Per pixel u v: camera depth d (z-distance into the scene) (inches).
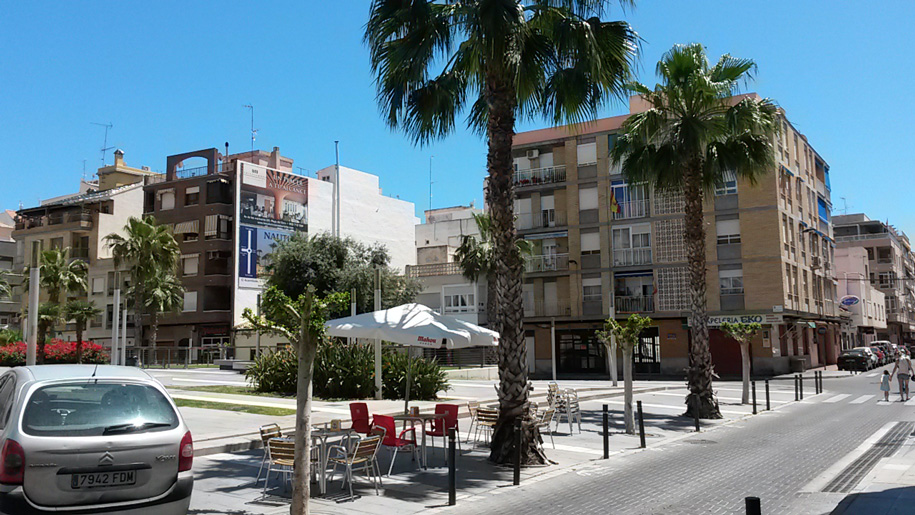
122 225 2267.5
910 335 3722.9
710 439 553.9
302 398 274.7
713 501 327.3
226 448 470.0
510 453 434.6
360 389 807.1
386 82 480.4
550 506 320.5
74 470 225.6
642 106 1701.5
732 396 975.0
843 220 3459.6
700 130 710.5
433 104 508.4
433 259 2236.7
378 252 1809.8
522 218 1820.9
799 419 690.8
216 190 2012.8
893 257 3169.3
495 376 1395.2
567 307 1731.1
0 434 230.5
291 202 2137.1
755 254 1537.9
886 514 290.5
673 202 1633.9
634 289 1673.2
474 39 446.6
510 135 459.5
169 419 251.9
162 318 2054.6
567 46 457.1
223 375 1305.4
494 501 333.4
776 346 1524.4
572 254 1731.1
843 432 583.8
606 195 1710.1
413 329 446.9
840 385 1197.7
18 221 2374.5
